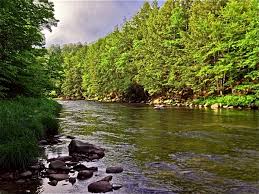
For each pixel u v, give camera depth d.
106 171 9.84
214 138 15.37
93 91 77.12
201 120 22.89
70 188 8.38
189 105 41.78
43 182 8.79
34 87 25.81
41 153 11.90
